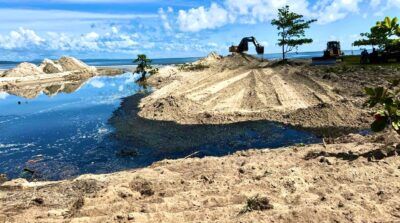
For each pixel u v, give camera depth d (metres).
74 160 14.68
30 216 7.68
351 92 23.16
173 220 6.52
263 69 42.72
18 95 38.03
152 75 48.22
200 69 49.41
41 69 63.78
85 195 8.83
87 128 20.19
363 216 6.06
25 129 20.95
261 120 18.53
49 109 27.67
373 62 40.66
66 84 48.09
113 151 15.52
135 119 21.17
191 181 8.80
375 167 8.52
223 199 7.33
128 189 8.38
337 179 8.05
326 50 47.03
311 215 6.14
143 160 14.13
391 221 5.78
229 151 14.51
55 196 9.27
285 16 50.22
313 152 10.41
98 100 30.91
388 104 8.90
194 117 19.92
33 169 13.87
